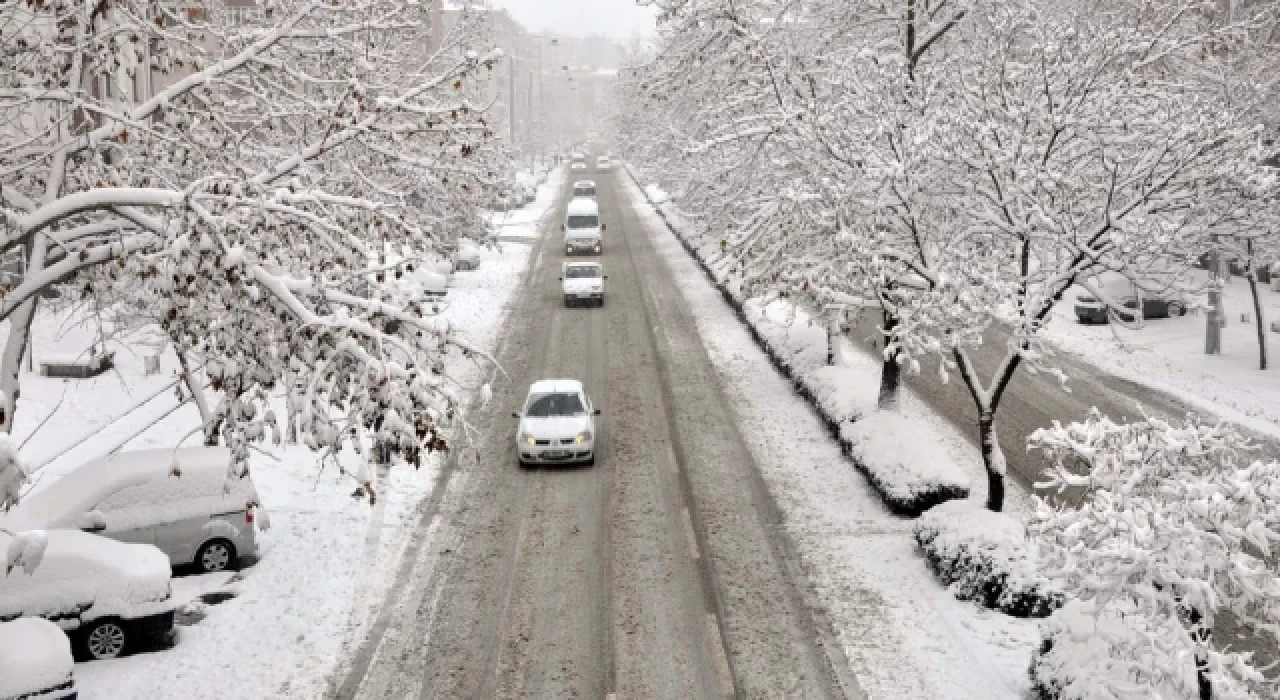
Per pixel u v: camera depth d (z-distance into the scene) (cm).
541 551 1711
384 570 1642
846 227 1727
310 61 1499
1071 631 1143
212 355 1036
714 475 2080
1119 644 992
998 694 1235
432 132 1346
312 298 1127
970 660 1321
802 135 1855
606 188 9469
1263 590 905
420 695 1264
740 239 2223
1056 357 3108
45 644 1196
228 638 1419
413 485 2039
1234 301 3884
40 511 1552
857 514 1852
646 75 2714
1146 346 3219
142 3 1288
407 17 1388
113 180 1280
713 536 1762
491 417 2503
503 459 2197
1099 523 966
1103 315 3519
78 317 3050
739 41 2259
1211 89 2580
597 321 3650
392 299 1089
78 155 1265
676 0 2420
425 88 1179
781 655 1348
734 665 1323
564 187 9569
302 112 1310
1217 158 1537
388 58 1608
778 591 1543
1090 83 1588
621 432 2381
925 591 1529
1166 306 3622
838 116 1867
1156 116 1570
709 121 2561
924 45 2331
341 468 1041
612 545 1731
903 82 1866
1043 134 1641
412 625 1452
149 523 1602
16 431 2245
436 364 1073
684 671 1310
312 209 1224
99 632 1361
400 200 1277
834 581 1573
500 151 2711
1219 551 915
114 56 1226
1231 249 1867
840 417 2275
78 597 1351
